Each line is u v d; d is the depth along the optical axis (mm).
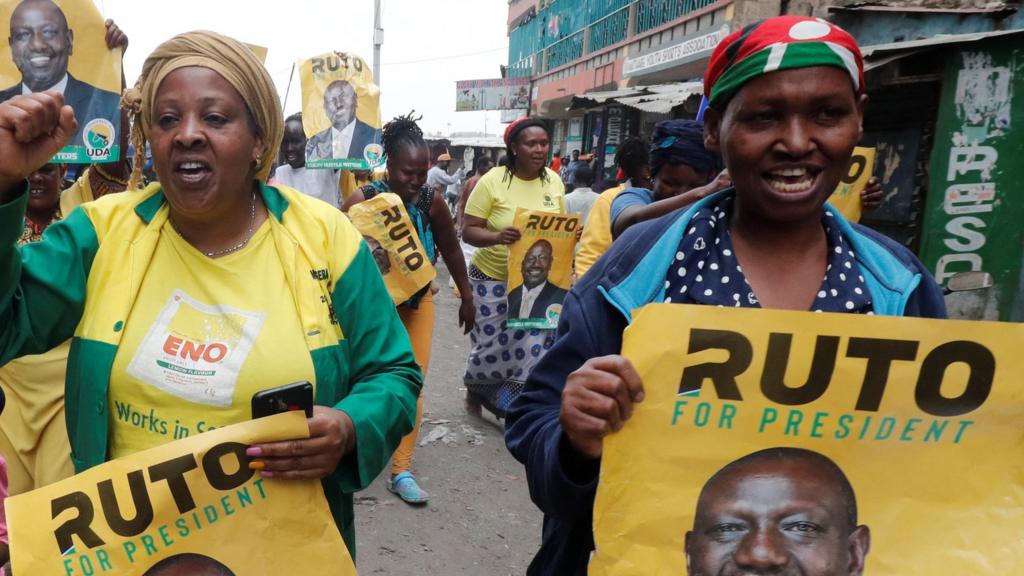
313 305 1547
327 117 5168
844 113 1224
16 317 1407
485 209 4836
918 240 3748
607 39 17750
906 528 1184
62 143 1335
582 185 5840
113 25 2611
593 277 1385
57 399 2281
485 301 4863
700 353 1175
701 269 1302
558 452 1254
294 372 1495
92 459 1467
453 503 3910
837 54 1184
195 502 1351
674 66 13539
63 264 1453
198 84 1450
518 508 3912
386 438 1564
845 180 2762
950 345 1168
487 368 4922
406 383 1652
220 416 1468
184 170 1450
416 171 3943
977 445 1183
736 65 1230
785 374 1174
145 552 1328
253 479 1381
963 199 3490
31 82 2469
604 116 13148
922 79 3596
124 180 2844
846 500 1185
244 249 1557
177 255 1535
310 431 1399
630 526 1192
